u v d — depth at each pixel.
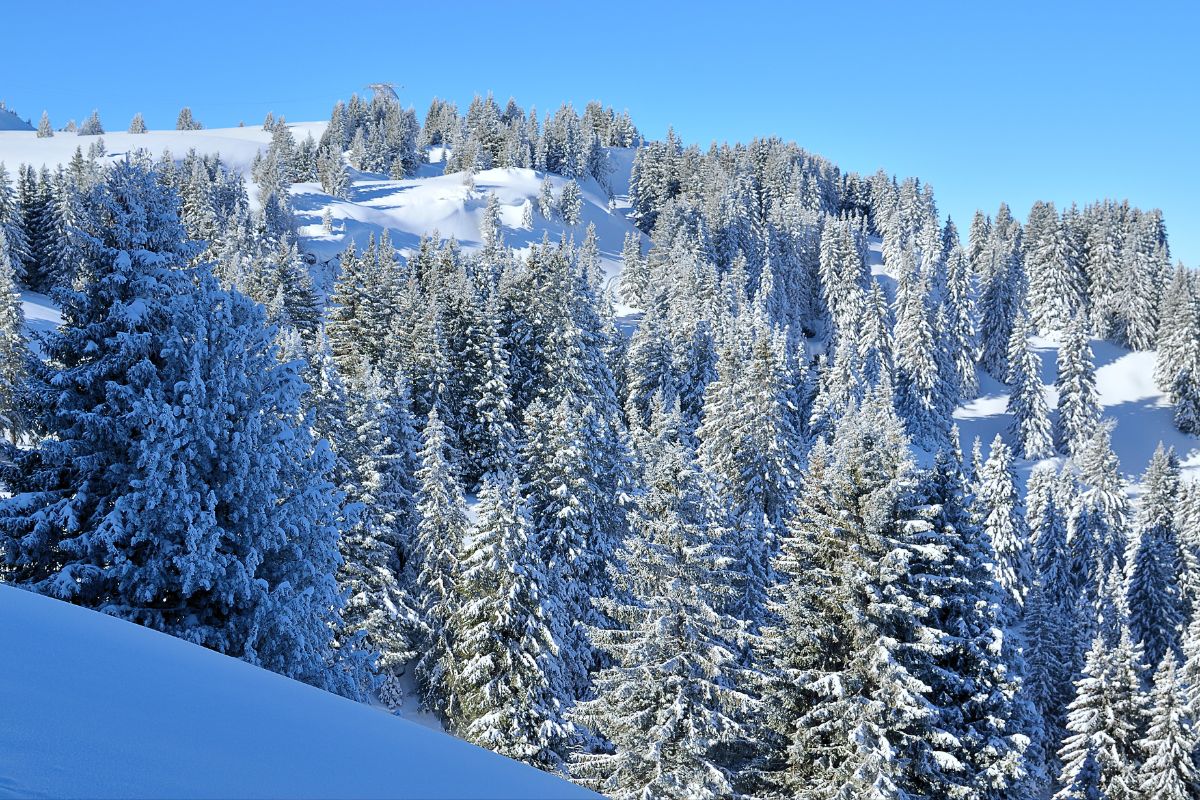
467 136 183.50
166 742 4.30
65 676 5.25
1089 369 79.06
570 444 33.56
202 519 14.60
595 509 33.44
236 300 17.06
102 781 3.55
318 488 17.23
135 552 15.21
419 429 46.94
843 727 16.31
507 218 145.50
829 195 164.00
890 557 16.66
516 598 24.55
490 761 5.24
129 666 5.96
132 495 14.41
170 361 15.45
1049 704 37.19
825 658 17.72
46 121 179.50
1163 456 60.09
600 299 74.88
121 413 15.12
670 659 18.61
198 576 14.42
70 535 15.40
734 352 42.88
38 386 15.29
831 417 60.25
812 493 18.89
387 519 30.98
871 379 78.81
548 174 170.75
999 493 50.00
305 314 59.75
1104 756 26.48
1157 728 25.72
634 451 39.69
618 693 18.94
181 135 186.62
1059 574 54.75
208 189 94.62
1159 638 46.53
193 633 14.63
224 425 15.41
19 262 66.56
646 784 18.09
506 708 23.91
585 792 4.89
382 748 5.09
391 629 29.17
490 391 49.44
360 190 149.12
